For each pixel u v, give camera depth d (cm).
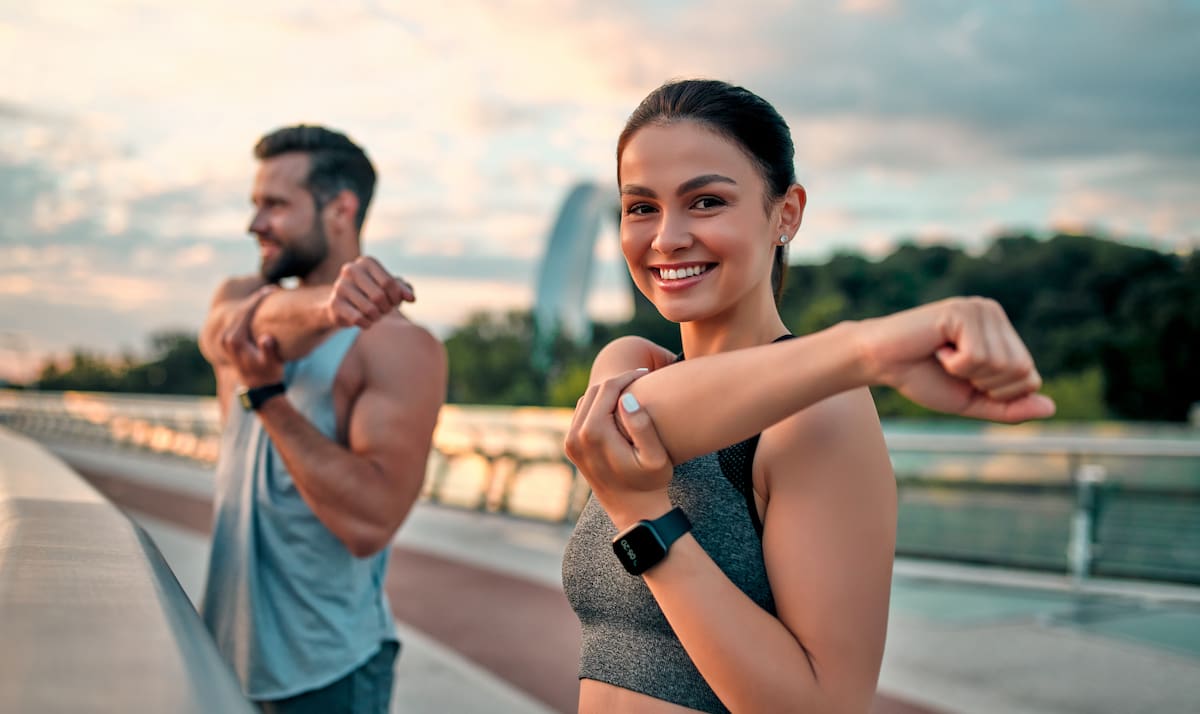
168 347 9331
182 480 1424
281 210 232
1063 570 639
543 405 7206
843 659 105
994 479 682
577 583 131
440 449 1078
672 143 115
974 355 71
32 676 47
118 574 77
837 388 85
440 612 575
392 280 173
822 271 8556
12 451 268
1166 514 604
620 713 122
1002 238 8494
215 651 57
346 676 214
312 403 216
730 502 115
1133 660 459
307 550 212
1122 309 7362
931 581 667
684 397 94
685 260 117
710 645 104
